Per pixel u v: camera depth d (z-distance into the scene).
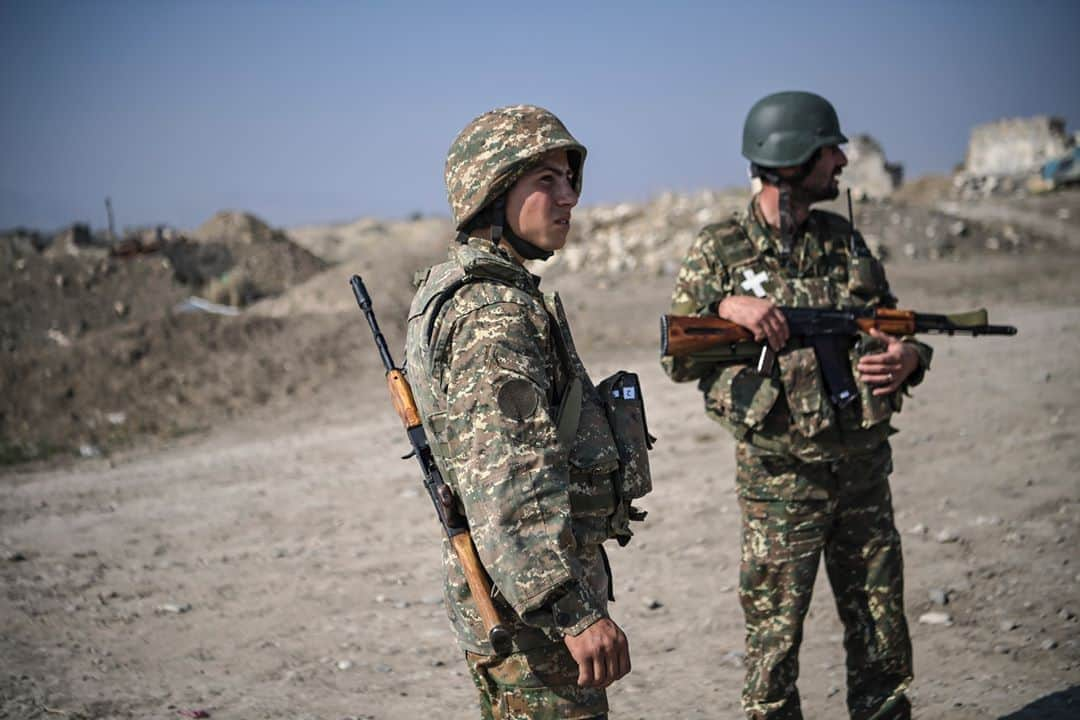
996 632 4.63
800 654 4.62
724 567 5.82
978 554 5.61
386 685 4.57
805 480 3.29
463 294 2.20
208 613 5.62
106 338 13.90
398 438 10.31
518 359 2.13
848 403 3.27
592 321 15.83
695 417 9.71
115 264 21.17
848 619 3.40
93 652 5.08
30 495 9.04
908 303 16.67
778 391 3.27
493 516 2.06
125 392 12.74
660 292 17.45
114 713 4.31
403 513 7.53
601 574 2.31
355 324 15.25
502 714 2.32
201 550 6.90
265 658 4.93
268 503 8.08
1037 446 7.58
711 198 22.95
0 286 19.66
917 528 6.06
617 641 2.07
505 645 2.14
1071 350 11.16
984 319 3.40
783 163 3.37
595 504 2.27
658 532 6.52
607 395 2.37
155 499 8.53
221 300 20.73
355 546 6.77
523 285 2.26
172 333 14.27
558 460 2.12
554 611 2.06
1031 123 40.38
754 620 3.39
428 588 5.87
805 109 3.40
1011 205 27.50
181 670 4.81
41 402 12.41
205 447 10.82
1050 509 6.22
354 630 5.26
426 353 2.24
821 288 3.39
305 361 13.93
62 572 6.50
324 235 55.81
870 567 3.35
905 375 3.33
